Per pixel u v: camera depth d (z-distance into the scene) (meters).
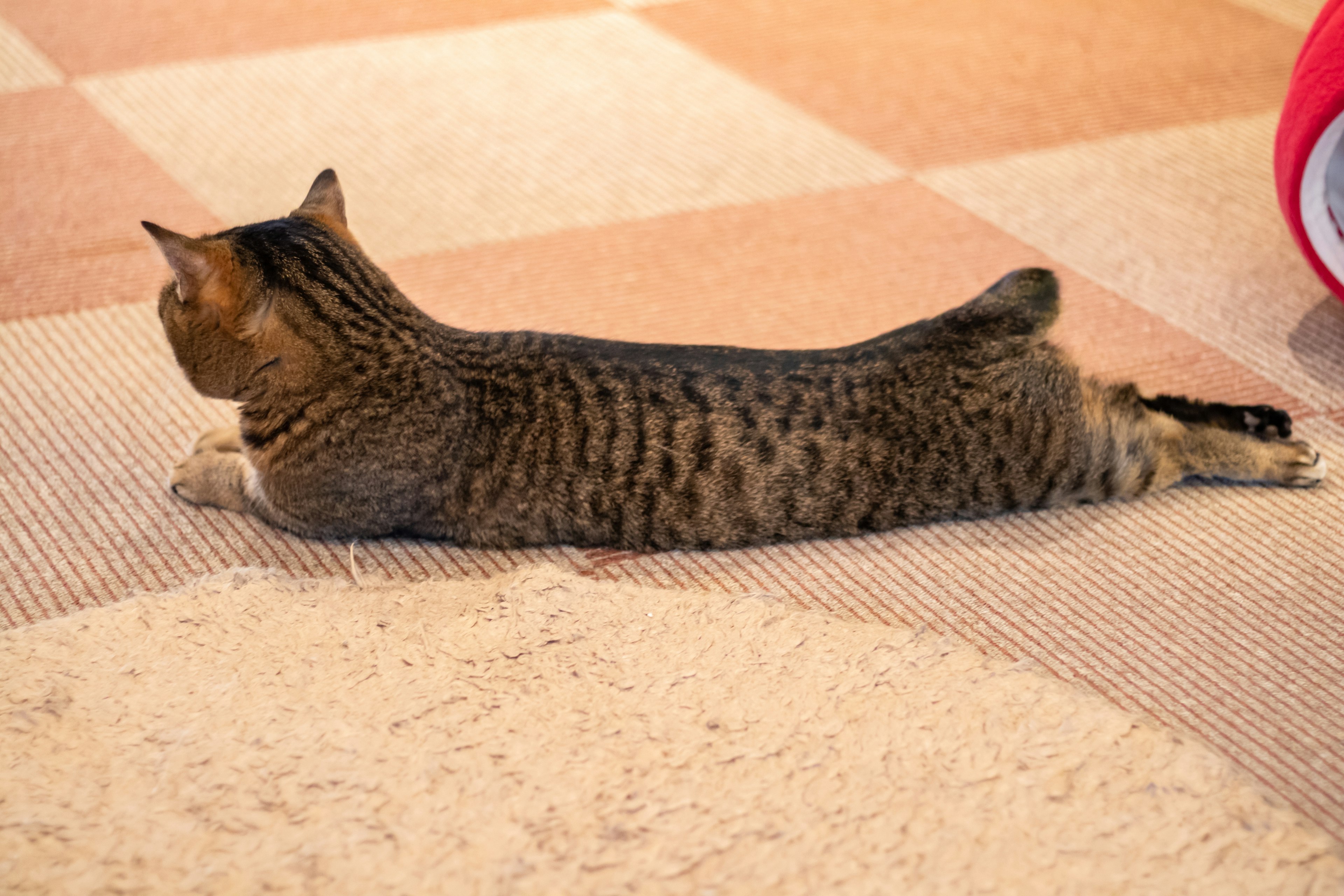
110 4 4.28
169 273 2.83
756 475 1.98
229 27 4.14
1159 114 3.65
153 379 2.46
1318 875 1.38
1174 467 2.17
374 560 2.03
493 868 1.39
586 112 3.65
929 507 2.05
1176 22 4.26
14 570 1.95
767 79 3.85
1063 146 3.48
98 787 1.48
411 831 1.43
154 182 3.21
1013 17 4.29
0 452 2.22
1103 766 1.52
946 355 2.05
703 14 4.33
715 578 1.98
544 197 3.21
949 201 3.21
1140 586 1.95
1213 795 1.48
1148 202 3.20
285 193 3.18
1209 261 2.94
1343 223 2.49
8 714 1.58
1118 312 2.73
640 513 1.99
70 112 3.55
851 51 4.04
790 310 2.76
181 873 1.38
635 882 1.37
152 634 1.74
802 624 1.78
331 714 1.60
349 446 1.94
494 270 2.89
